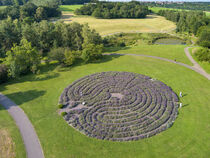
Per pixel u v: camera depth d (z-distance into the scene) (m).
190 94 50.72
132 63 70.06
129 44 101.00
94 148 34.91
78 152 34.06
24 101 48.81
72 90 52.69
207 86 54.44
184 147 34.75
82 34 76.81
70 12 182.50
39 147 35.03
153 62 70.56
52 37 80.25
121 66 67.75
